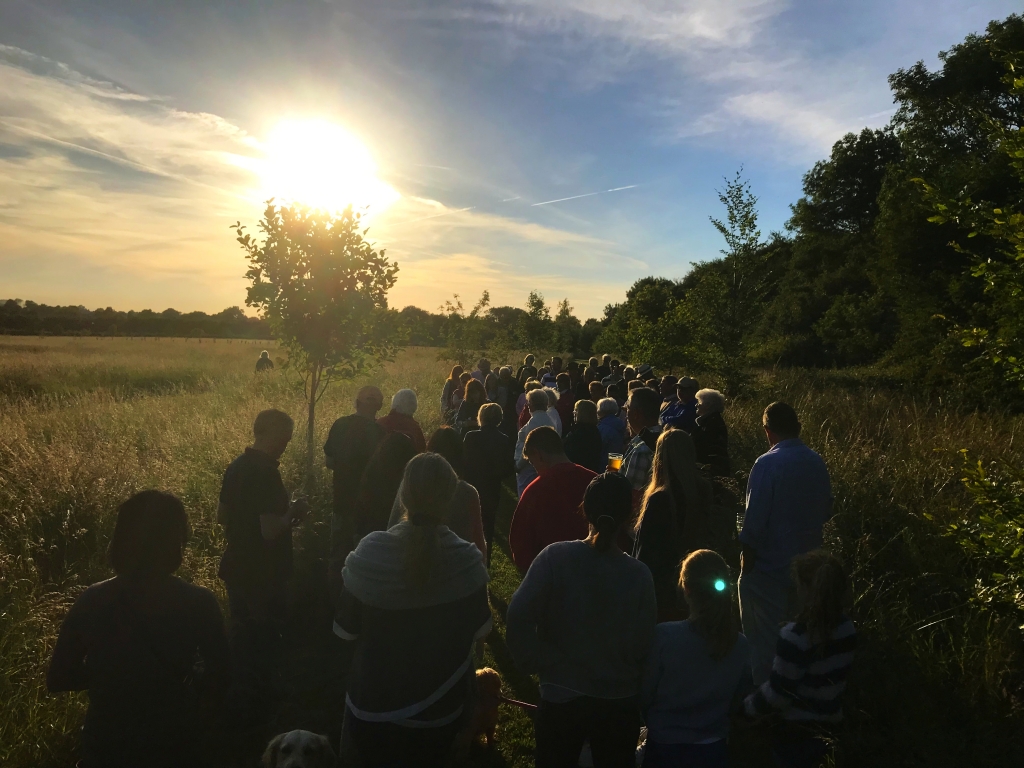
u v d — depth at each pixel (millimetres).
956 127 23750
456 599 2367
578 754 2557
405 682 2289
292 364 8469
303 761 2752
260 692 4035
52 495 6457
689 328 16906
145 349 42750
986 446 7848
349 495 5492
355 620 2334
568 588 2516
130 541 2262
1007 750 3414
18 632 4430
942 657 4273
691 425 7160
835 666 2865
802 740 2883
